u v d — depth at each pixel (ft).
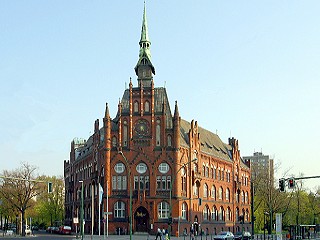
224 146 447.83
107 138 333.21
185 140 346.13
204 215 363.97
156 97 344.90
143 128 333.01
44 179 499.92
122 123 335.67
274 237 288.51
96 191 351.67
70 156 482.69
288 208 453.17
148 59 354.13
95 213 354.13
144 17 364.17
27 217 508.12
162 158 327.88
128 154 331.36
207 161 376.48
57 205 522.47
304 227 328.70
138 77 353.72
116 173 330.95
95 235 326.65
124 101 343.26
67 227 372.79
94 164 366.84
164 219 320.70
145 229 321.93
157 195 323.57
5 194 376.48
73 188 453.17
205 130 424.87
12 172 376.07
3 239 284.82
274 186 435.53
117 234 322.34
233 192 425.69
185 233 298.97
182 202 328.90
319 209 525.75
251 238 268.21
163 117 332.39
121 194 327.47
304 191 522.88
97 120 370.53
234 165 434.30
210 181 378.94
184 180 334.03
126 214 324.80
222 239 257.14
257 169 531.91
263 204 468.34
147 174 327.67
